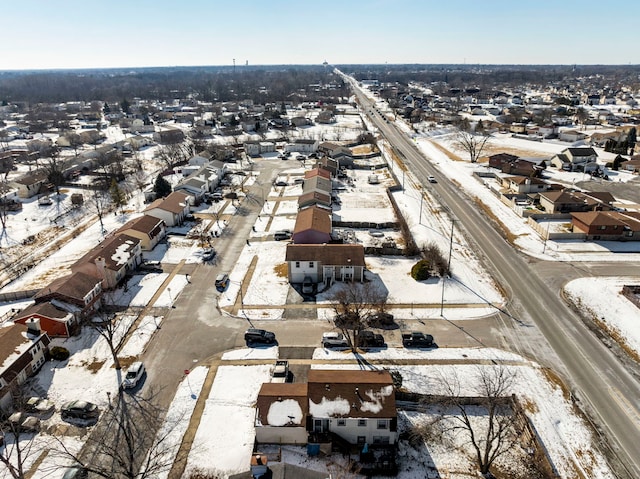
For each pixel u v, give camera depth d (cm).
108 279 6078
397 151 14500
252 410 4088
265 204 9569
